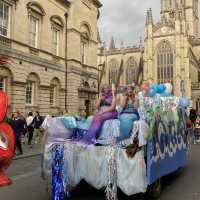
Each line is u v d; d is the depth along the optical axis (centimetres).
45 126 747
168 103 888
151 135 719
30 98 2522
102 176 707
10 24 2288
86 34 3388
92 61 3506
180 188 852
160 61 7806
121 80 8575
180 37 7619
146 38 8000
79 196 779
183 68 7562
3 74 2186
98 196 778
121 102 762
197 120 2145
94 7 3566
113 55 8806
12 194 801
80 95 3166
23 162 1353
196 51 8681
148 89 823
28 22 2492
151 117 732
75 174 742
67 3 3030
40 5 2622
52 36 2869
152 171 719
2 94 508
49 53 2752
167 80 7662
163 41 7781
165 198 753
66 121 757
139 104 754
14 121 1540
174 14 8444
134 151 691
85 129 772
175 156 932
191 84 7781
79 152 741
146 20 8038
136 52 8506
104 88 806
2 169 495
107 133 737
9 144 497
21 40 2386
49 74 2741
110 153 698
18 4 2361
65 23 3039
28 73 2453
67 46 3056
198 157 1422
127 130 713
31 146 1911
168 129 873
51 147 725
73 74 3036
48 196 779
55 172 700
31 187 880
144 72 7969
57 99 2894
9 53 2220
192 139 2088
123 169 694
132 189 683
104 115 753
